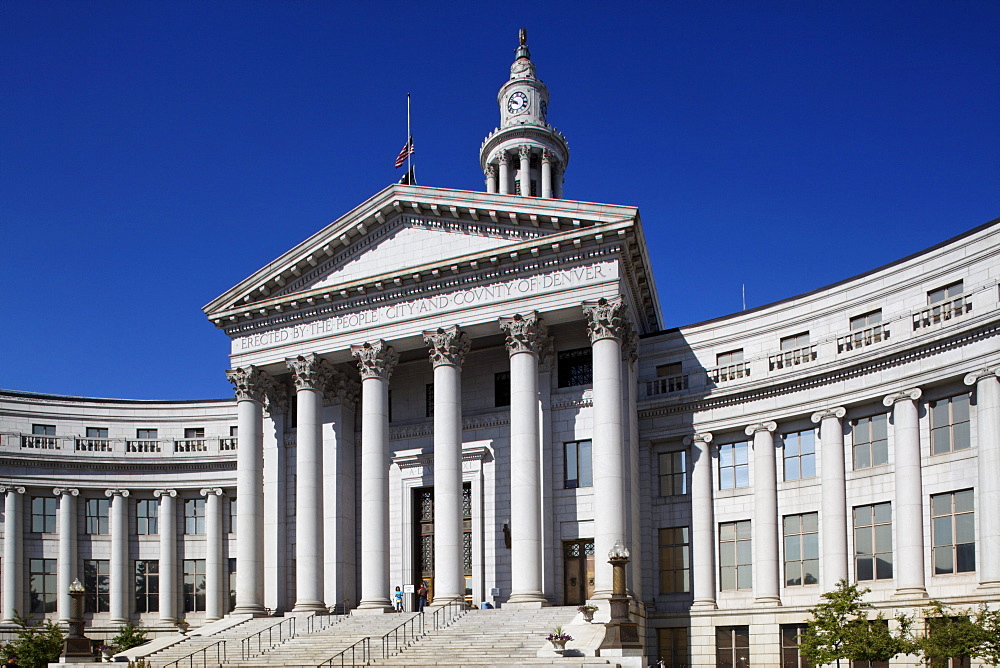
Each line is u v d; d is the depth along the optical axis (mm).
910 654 39594
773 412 49031
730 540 49875
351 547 55312
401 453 55031
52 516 68188
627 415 49000
